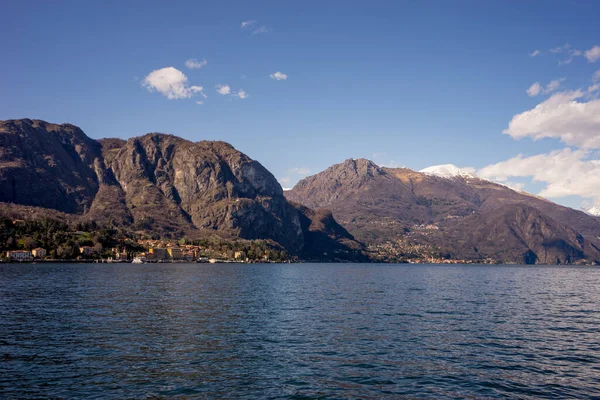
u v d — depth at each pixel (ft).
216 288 434.71
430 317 258.37
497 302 346.95
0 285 423.64
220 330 208.03
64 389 127.24
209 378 138.72
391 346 182.09
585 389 134.00
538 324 240.94
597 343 193.57
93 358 156.87
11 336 188.55
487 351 176.35
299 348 176.55
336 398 124.88
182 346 175.73
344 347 179.42
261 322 232.12
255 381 137.08
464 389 132.98
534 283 639.76
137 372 142.72
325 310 282.56
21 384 130.52
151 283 480.23
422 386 135.03
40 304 286.25
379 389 132.16
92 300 310.24
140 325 215.92
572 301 366.63
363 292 419.95
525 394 129.59
